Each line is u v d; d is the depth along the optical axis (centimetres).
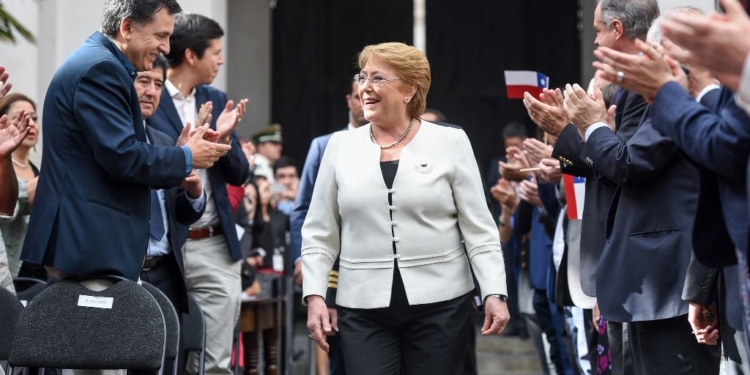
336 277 594
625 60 396
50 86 510
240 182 708
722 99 395
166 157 508
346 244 528
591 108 506
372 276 518
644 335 493
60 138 501
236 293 715
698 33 330
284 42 1609
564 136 545
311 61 1606
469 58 1598
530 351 1313
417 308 515
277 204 1296
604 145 494
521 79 644
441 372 518
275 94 1609
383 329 523
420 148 526
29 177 698
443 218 523
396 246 517
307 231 540
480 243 523
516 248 902
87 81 500
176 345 529
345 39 1609
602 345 639
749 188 327
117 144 493
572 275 649
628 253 492
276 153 1424
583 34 1565
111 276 491
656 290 484
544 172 662
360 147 532
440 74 1598
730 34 326
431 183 518
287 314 939
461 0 1598
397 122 530
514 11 1588
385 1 1605
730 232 375
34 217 500
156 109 688
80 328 484
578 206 643
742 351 459
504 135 1315
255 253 1072
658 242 485
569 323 740
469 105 1597
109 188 503
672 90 391
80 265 491
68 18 1022
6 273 568
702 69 412
